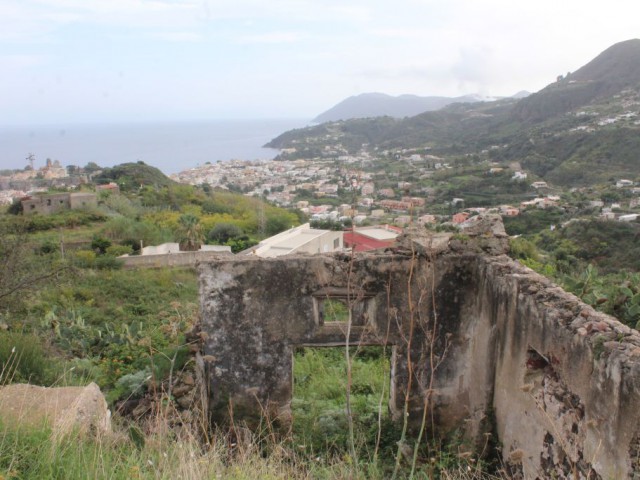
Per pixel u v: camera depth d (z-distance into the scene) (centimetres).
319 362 930
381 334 627
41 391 490
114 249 3012
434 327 620
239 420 636
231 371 630
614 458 369
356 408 733
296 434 643
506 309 541
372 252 635
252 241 3469
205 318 622
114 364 870
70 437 393
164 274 2464
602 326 408
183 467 354
